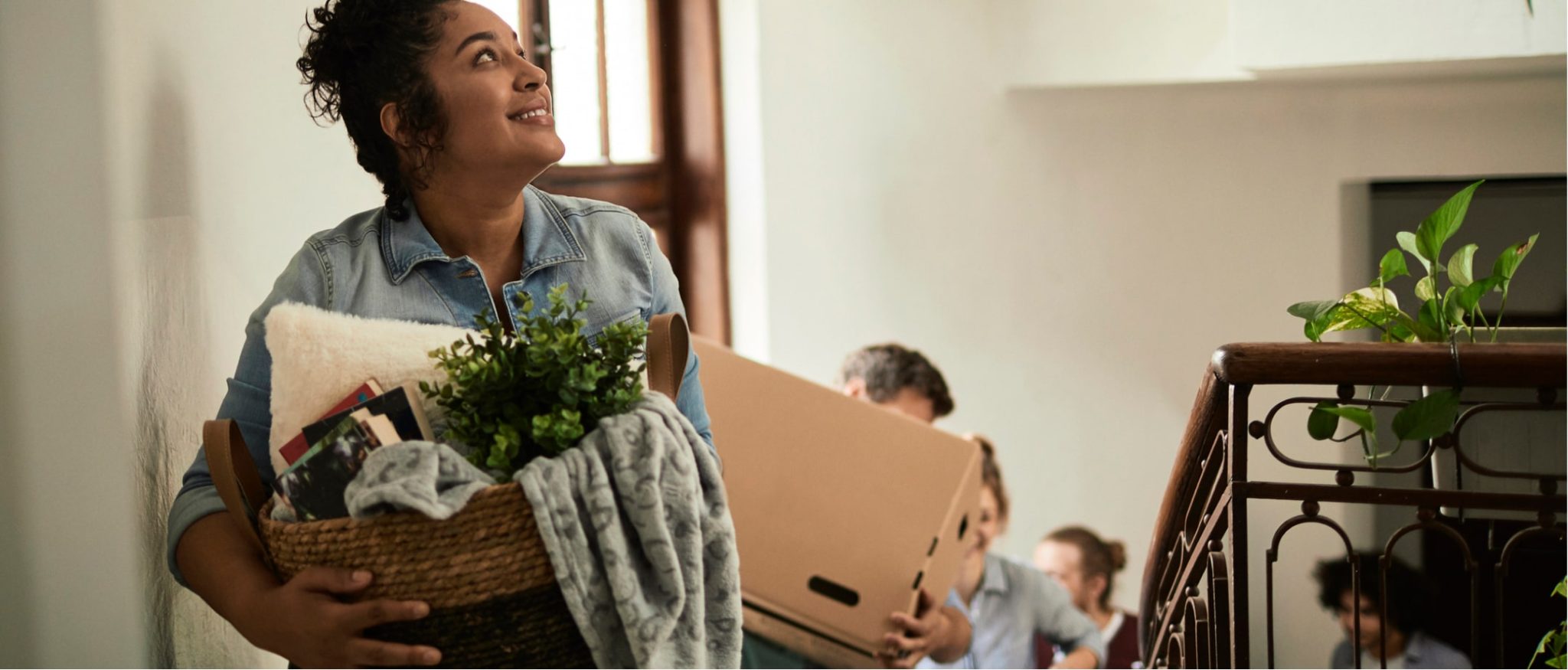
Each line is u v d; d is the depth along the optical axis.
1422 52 3.32
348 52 1.33
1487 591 2.72
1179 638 2.09
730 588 1.22
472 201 1.36
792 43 4.21
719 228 4.27
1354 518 4.02
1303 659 4.09
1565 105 3.81
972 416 4.34
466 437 1.16
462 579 1.09
